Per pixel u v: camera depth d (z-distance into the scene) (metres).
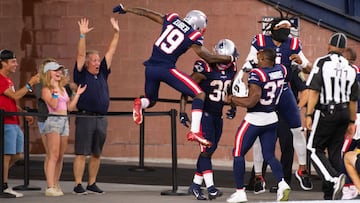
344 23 50.91
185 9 51.88
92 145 37.84
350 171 32.91
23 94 36.72
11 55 36.88
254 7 51.31
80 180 37.88
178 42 33.53
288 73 36.56
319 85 34.31
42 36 53.19
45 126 36.59
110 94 52.69
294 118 37.47
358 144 36.84
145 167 48.41
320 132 34.69
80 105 37.59
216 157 51.84
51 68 36.22
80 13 52.94
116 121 52.94
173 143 38.12
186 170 48.72
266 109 33.78
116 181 43.97
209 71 35.28
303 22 51.19
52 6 53.16
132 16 52.53
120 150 52.91
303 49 51.22
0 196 35.94
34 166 49.12
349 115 34.78
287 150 39.19
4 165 36.47
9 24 53.41
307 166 43.34
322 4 50.78
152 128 52.59
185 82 33.62
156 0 52.09
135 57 52.53
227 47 35.44
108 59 37.97
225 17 51.62
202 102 33.62
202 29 34.72
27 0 53.34
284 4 50.91
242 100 33.22
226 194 38.66
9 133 36.41
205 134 35.59
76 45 53.00
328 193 35.06
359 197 33.66
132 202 34.88
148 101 34.38
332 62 34.25
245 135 33.94
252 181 40.06
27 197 36.34
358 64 50.91
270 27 36.44
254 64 36.25
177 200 35.69
